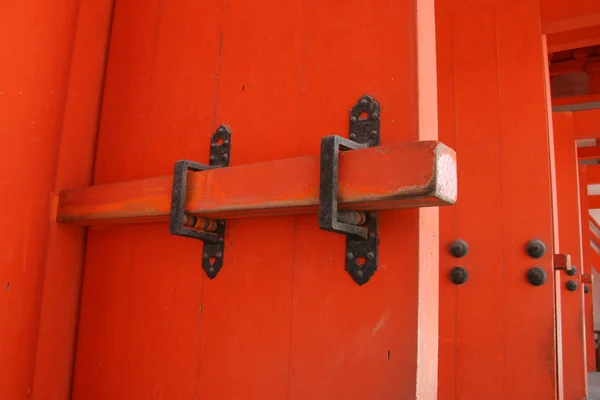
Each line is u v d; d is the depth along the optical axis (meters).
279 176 1.12
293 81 1.31
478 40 2.68
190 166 1.30
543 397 2.26
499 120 2.56
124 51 1.80
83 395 1.63
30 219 1.58
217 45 1.52
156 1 1.75
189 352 1.39
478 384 2.38
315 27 1.29
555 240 2.52
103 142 1.78
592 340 7.58
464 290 2.47
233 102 1.43
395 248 1.06
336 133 1.20
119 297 1.61
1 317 1.48
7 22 1.53
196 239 1.44
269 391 1.21
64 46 1.71
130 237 1.63
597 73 4.64
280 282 1.23
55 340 1.63
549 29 2.96
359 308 1.09
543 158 2.45
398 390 1.00
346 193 1.00
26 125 1.57
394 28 1.15
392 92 1.12
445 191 0.92
